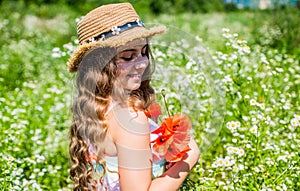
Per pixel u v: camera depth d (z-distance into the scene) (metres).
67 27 13.02
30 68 8.98
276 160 4.15
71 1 17.84
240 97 4.67
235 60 5.23
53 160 5.11
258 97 5.16
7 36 12.16
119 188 2.61
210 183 3.84
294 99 5.53
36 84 7.40
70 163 2.90
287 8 10.46
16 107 6.21
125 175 2.50
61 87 6.75
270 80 5.33
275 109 4.97
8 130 5.05
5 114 5.83
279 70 5.04
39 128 5.69
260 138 4.32
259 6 17.67
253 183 3.92
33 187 4.27
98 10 2.67
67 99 5.95
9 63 9.24
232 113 4.81
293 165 4.01
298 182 3.95
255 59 5.79
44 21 14.66
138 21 2.67
